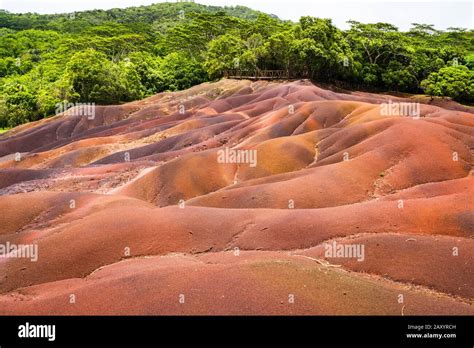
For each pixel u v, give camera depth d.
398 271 19.12
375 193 32.59
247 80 92.50
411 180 33.72
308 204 30.73
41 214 29.39
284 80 87.81
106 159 52.94
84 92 93.00
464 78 79.25
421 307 15.32
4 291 20.02
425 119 43.53
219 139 52.22
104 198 31.14
